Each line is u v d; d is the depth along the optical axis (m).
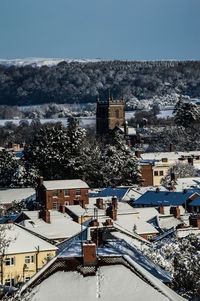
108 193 186.38
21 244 92.75
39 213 117.31
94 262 46.38
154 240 92.75
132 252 54.38
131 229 113.81
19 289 45.28
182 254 61.25
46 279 45.66
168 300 44.06
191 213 144.50
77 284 45.22
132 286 45.03
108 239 59.78
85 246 46.47
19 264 91.38
